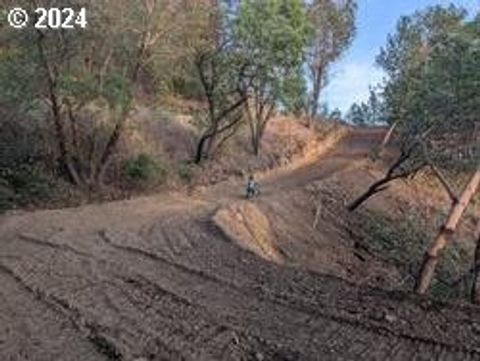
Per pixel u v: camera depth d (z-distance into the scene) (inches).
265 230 1449.3
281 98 2138.3
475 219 1908.2
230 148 2443.4
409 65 2245.3
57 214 1283.2
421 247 1787.6
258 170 2362.2
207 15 1803.6
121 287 653.9
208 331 510.6
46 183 1539.1
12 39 1550.2
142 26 1656.0
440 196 2269.9
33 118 1701.5
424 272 932.6
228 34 2082.9
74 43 1566.2
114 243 922.1
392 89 1860.2
